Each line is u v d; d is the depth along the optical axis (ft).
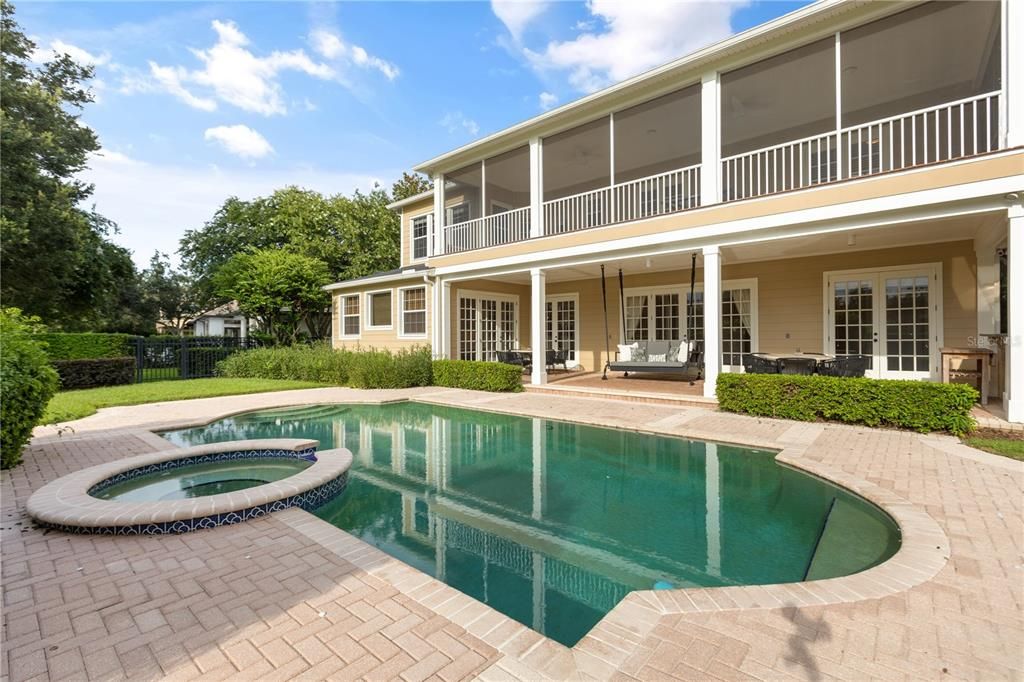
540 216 35.09
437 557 11.12
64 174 52.44
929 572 8.77
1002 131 19.49
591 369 44.60
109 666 6.49
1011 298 18.99
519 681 6.12
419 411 30.35
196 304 116.67
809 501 14.17
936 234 26.66
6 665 6.50
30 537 10.96
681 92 28.58
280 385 41.63
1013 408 18.93
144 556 9.95
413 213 55.42
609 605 8.99
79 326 68.44
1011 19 19.15
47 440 21.21
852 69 27.30
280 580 8.91
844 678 6.08
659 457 19.16
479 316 45.60
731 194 37.55
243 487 16.03
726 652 6.63
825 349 32.17
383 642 6.98
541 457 19.70
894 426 20.71
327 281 64.49
